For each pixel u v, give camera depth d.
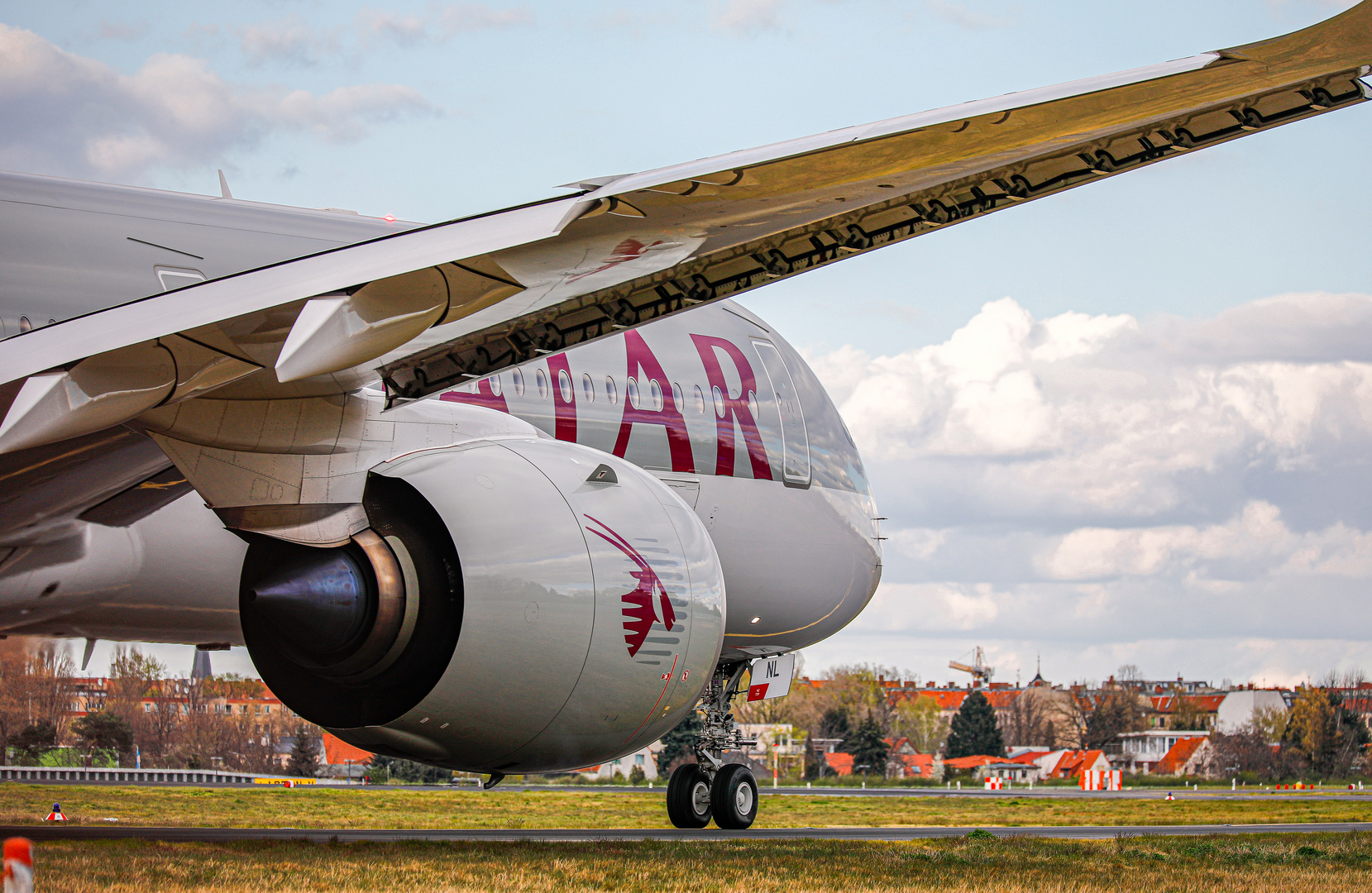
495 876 27.47
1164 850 41.88
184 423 26.48
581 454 33.97
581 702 31.73
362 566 29.50
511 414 38.84
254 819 54.69
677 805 49.56
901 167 21.36
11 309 30.30
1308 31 19.80
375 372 26.77
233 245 33.94
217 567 33.75
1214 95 21.39
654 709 33.19
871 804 99.50
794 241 26.80
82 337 18.88
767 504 46.31
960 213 26.30
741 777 49.94
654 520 33.69
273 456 27.89
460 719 30.75
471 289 21.44
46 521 29.50
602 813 71.31
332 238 35.84
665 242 22.53
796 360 50.25
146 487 31.59
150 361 20.31
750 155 20.16
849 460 50.94
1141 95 20.56
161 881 24.48
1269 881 34.34
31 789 70.50
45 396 18.86
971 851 39.16
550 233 19.83
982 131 20.48
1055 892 29.92
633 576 32.34
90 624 34.12
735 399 45.84
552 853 32.91
